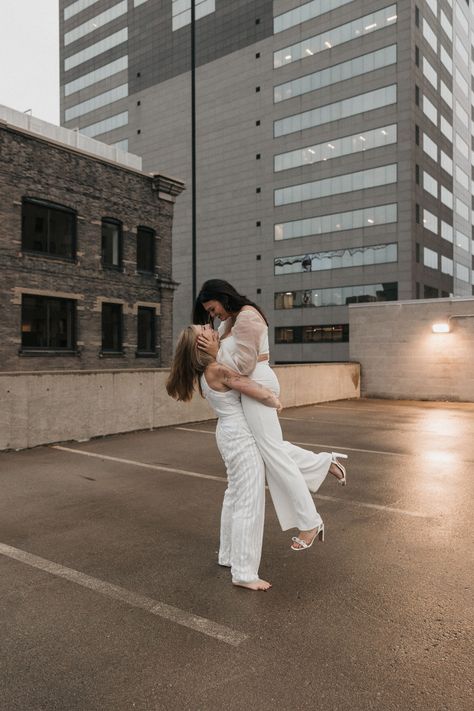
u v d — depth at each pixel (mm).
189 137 60156
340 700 2299
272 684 2414
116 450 8328
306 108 52125
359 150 49250
